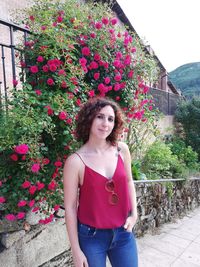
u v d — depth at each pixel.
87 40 2.14
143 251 2.97
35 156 1.50
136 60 2.57
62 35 1.84
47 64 1.79
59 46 1.81
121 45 2.44
